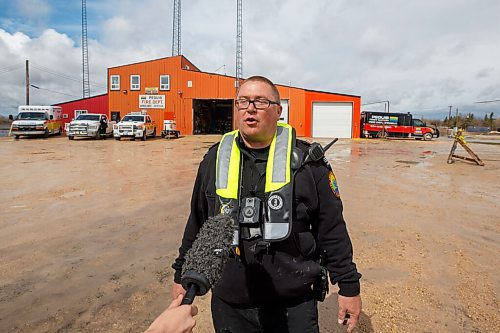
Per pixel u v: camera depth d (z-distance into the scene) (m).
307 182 1.83
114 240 5.00
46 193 7.93
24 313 3.16
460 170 12.77
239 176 1.87
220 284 1.88
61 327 2.97
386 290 3.64
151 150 18.56
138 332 2.93
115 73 34.00
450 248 4.82
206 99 33.66
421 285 3.76
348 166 13.59
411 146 25.69
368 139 34.50
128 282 3.77
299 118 34.97
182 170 11.59
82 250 4.62
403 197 8.04
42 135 27.36
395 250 4.73
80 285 3.68
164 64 33.66
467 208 7.06
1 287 3.61
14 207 6.69
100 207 6.76
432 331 2.96
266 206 1.79
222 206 1.82
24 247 4.68
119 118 34.25
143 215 6.25
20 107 27.72
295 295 1.83
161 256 4.46
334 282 1.91
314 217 1.93
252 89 1.84
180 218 6.09
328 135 35.56
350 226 5.76
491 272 4.09
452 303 3.40
